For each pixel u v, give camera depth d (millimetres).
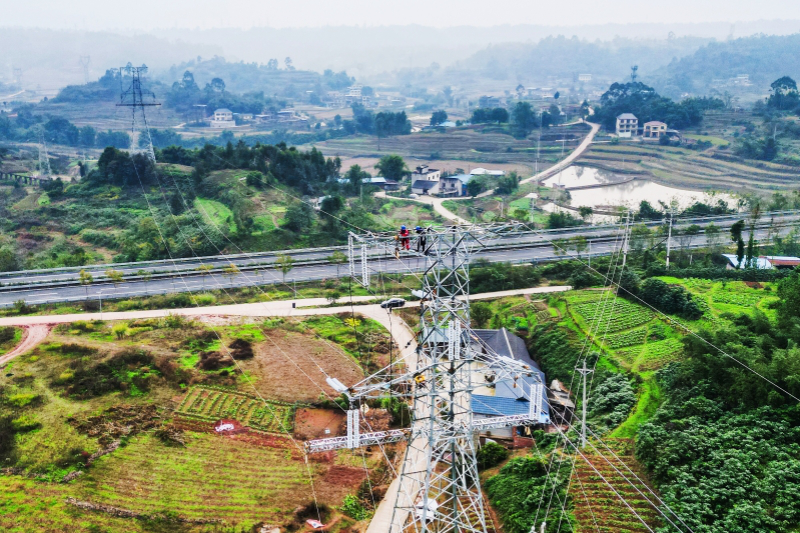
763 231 158500
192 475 78625
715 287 120250
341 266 142000
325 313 119375
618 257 139750
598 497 70062
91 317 117812
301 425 87938
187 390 94688
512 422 62281
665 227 156375
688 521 64438
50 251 157750
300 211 165875
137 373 97312
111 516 72125
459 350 63469
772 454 69812
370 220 171500
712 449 72312
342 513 73312
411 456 81875
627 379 90875
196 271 138375
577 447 78625
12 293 129000
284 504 74375
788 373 76562
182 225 164750
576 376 95188
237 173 195375
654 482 71625
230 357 102750
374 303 124000
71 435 83812
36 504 73250
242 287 131250
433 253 62656
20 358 102062
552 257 143750
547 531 66750
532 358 104688
